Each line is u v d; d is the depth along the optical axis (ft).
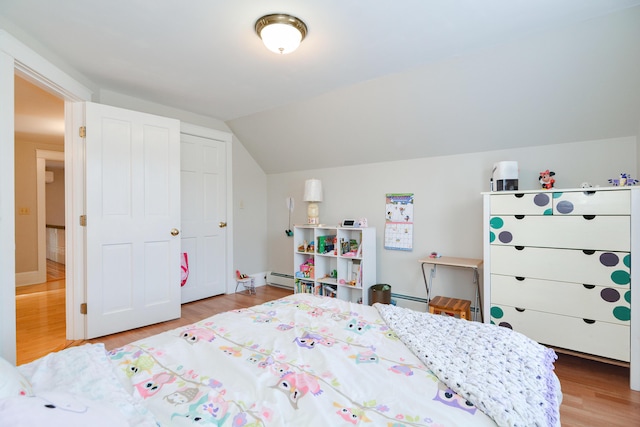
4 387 2.37
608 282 6.57
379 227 11.66
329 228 11.68
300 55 7.53
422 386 3.27
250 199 14.30
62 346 8.19
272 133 12.64
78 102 8.48
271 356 3.90
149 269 9.58
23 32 6.46
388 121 10.05
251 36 6.72
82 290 8.53
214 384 3.27
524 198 7.39
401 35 6.66
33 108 10.94
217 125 12.84
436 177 10.41
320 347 4.16
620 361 6.50
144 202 9.43
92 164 8.45
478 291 9.21
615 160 7.82
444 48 7.20
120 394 2.94
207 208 12.50
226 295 13.00
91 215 8.43
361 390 3.20
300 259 12.67
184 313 10.82
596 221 6.65
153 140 9.64
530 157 8.87
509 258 7.59
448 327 4.72
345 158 12.19
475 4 5.65
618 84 6.94
